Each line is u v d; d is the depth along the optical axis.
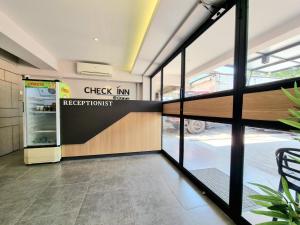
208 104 2.33
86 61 5.50
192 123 4.52
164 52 3.83
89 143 3.83
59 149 3.57
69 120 3.68
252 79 1.65
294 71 1.51
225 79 2.22
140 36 3.66
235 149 1.80
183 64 3.29
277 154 1.37
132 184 2.58
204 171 2.92
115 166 3.37
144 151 4.25
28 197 2.18
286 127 1.24
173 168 3.28
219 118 2.08
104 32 3.48
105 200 2.13
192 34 2.92
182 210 1.95
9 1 2.49
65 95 3.98
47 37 3.72
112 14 2.82
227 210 1.88
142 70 5.60
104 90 6.32
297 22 1.88
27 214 1.84
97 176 2.86
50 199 2.14
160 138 4.39
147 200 2.14
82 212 1.89
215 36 2.76
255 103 1.54
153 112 4.30
